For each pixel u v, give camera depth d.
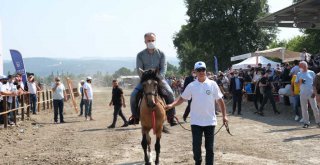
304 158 8.75
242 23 58.22
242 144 10.67
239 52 58.22
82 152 10.28
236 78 19.08
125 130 14.72
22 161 9.24
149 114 8.24
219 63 58.47
